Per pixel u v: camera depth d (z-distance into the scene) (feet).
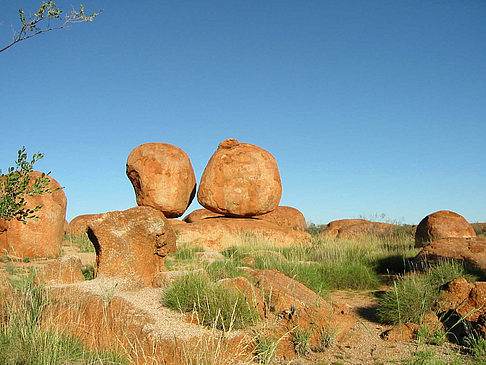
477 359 15.31
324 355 16.61
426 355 15.51
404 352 16.70
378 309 21.95
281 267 30.63
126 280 22.72
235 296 18.37
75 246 52.60
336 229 77.10
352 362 15.84
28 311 16.92
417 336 18.20
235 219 73.10
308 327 17.63
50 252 42.01
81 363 13.99
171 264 37.17
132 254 23.38
